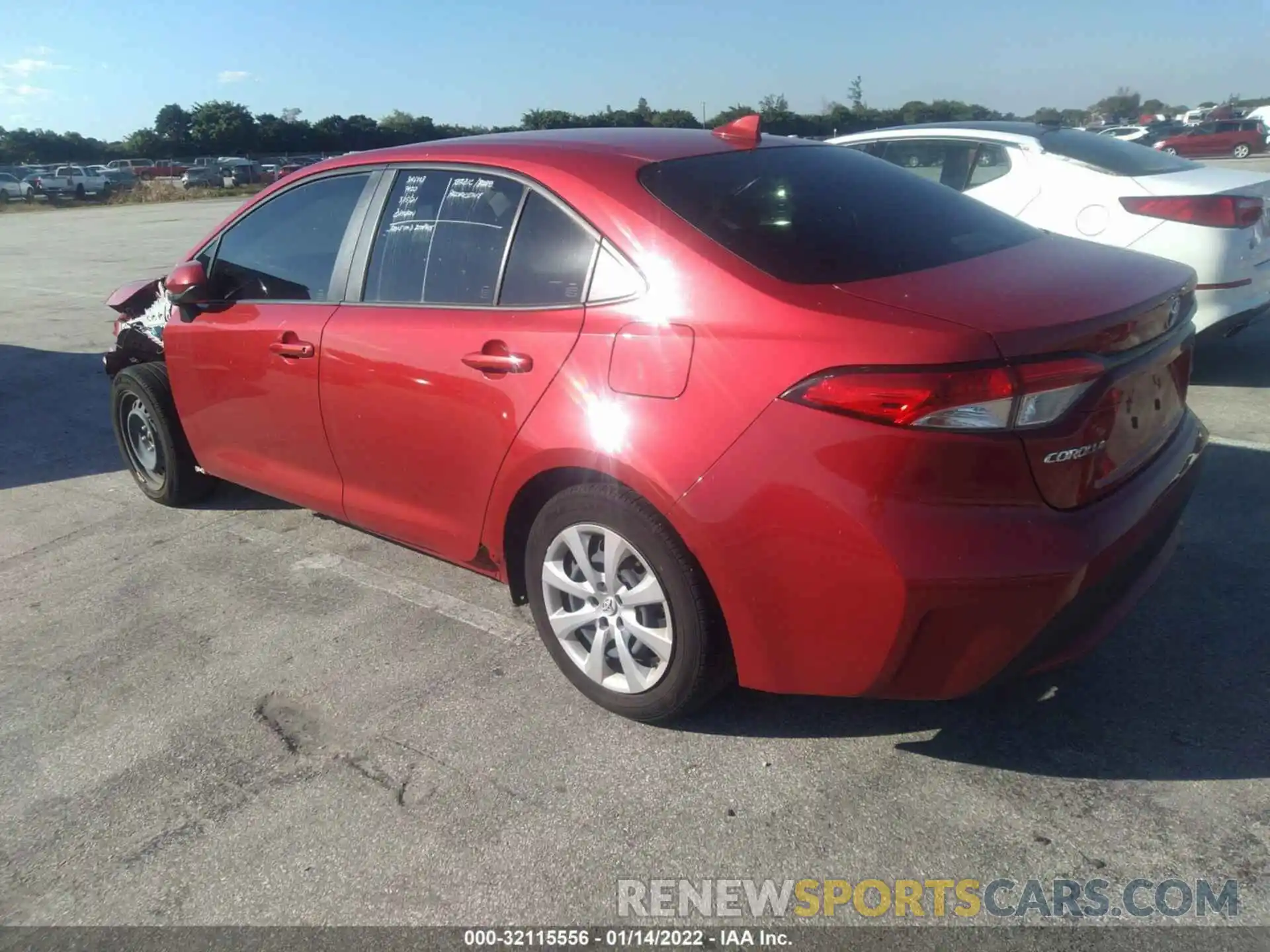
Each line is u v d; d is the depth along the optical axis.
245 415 4.21
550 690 3.26
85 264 17.02
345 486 3.88
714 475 2.56
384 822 2.69
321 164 3.98
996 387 2.30
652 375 2.70
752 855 2.50
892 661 2.48
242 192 45.44
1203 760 2.74
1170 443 2.95
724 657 2.79
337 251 3.79
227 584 4.18
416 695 3.27
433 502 3.50
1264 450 4.99
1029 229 3.33
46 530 4.93
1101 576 2.48
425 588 4.05
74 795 2.87
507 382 3.05
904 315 2.42
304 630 3.75
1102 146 6.55
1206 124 38.41
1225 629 3.37
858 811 2.63
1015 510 2.38
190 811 2.78
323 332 3.71
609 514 2.83
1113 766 2.74
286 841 2.64
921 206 3.23
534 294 3.08
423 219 3.50
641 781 2.79
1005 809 2.60
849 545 2.40
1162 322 2.75
